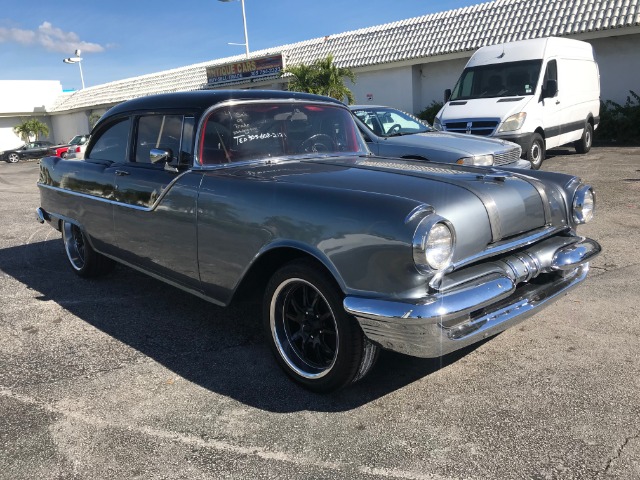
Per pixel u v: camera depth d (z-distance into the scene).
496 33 18.48
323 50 23.84
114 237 4.57
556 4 18.12
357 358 2.98
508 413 2.91
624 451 2.55
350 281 2.84
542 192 3.39
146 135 4.24
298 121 4.16
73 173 5.03
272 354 3.51
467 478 2.43
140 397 3.24
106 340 4.06
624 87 16.64
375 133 7.88
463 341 2.83
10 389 3.37
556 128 11.44
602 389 3.08
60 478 2.54
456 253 2.82
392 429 2.83
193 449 2.73
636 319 3.99
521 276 3.07
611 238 6.12
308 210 3.01
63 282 5.50
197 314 4.53
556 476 2.41
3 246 7.25
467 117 10.45
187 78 30.62
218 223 3.46
